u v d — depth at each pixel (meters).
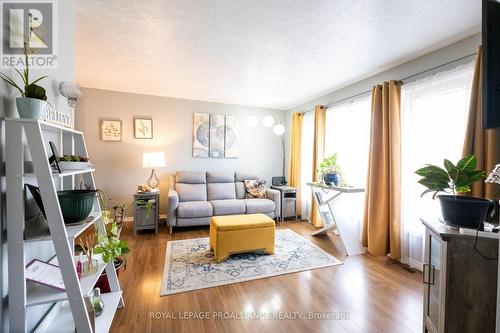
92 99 3.90
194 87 3.76
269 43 2.29
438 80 2.34
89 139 3.91
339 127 3.71
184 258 2.73
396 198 2.68
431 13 1.81
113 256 1.57
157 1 1.68
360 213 3.29
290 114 5.16
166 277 2.27
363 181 3.25
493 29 1.05
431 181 1.42
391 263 2.67
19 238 1.06
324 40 2.22
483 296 1.25
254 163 5.05
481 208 1.28
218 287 2.13
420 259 2.53
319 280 2.28
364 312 1.80
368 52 2.47
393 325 1.66
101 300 1.62
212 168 4.70
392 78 2.86
